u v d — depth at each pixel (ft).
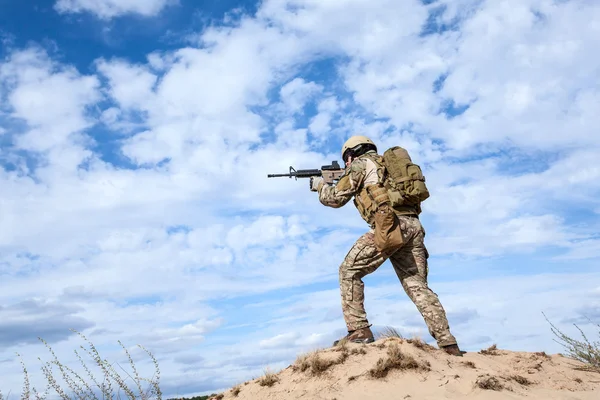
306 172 23.61
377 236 18.94
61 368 20.42
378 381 16.88
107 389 20.13
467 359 19.26
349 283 20.01
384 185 19.65
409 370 17.15
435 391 16.12
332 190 20.66
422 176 19.74
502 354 21.70
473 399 15.72
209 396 20.02
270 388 18.25
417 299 19.89
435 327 19.61
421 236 20.26
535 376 19.21
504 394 16.05
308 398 16.76
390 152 19.98
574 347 24.39
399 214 20.01
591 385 19.13
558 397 16.58
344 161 21.49
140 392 20.17
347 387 16.92
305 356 19.22
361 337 19.67
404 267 20.31
